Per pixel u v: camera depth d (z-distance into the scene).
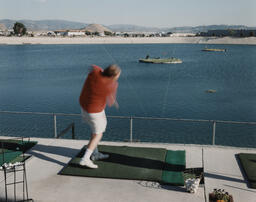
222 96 53.44
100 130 6.70
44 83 70.56
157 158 7.42
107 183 6.26
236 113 41.31
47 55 162.62
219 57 147.00
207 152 7.91
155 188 6.02
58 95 55.75
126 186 6.11
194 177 6.41
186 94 55.94
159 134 29.48
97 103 6.37
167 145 8.47
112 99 6.51
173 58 142.00
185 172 6.70
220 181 6.34
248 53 172.50
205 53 176.12
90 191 5.94
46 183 6.29
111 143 8.69
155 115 40.84
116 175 6.52
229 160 7.38
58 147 8.44
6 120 35.28
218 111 42.53
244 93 56.06
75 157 7.54
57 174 6.71
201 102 48.69
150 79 77.50
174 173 6.59
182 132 30.11
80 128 31.08
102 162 7.23
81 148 8.36
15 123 33.72
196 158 7.52
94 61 128.75
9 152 7.97
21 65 114.50
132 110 43.88
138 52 186.88
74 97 53.66
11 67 107.62
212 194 5.64
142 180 6.34
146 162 7.18
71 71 94.19
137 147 8.24
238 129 31.22
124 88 64.25
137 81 74.44
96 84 6.15
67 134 28.78
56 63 120.69
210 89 60.78
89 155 6.86
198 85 66.44
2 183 6.27
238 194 5.81
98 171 6.74
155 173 6.58
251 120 37.69
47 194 5.82
